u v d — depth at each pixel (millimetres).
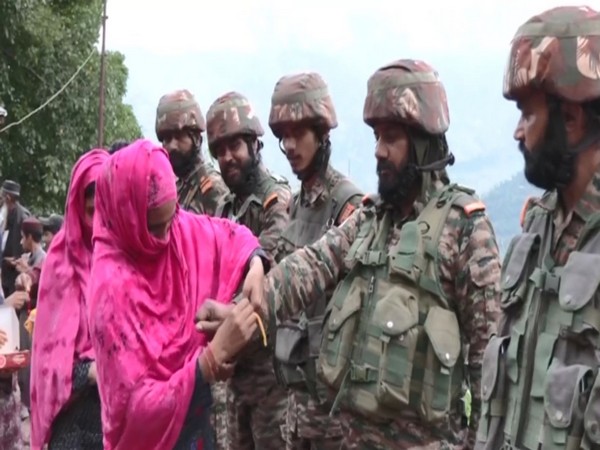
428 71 3393
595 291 2275
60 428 3564
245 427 4988
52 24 19250
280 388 4777
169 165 3059
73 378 3506
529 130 2383
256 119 5230
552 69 2311
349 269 3449
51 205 20328
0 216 6293
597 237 2330
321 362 3426
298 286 3379
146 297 3035
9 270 9766
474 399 3273
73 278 3607
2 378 4984
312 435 4156
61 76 19797
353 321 3371
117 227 3020
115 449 2977
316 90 4461
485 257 3223
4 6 18516
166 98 6262
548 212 2482
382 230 3445
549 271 2402
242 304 3027
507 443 2436
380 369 3248
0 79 18859
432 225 3301
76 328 3547
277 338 4129
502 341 2502
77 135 20188
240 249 3314
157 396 2926
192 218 3309
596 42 2309
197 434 3105
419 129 3332
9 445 5023
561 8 2361
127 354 2957
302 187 4633
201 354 2994
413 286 3277
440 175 3453
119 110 22625
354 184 4492
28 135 19547
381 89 3354
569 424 2246
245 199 5227
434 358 3229
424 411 3209
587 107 2340
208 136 5211
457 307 3305
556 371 2297
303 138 4449
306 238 4488
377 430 3322
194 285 3186
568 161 2352
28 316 7418
